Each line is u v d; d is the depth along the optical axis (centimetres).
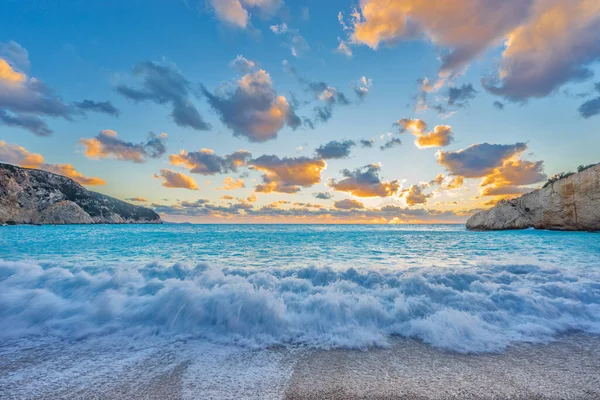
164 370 305
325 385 276
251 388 270
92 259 1165
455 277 633
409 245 1934
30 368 308
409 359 335
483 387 274
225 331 405
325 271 665
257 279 595
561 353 349
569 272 718
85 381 282
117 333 399
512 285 585
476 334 394
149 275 680
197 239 2439
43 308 459
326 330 411
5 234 3100
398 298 496
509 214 3962
